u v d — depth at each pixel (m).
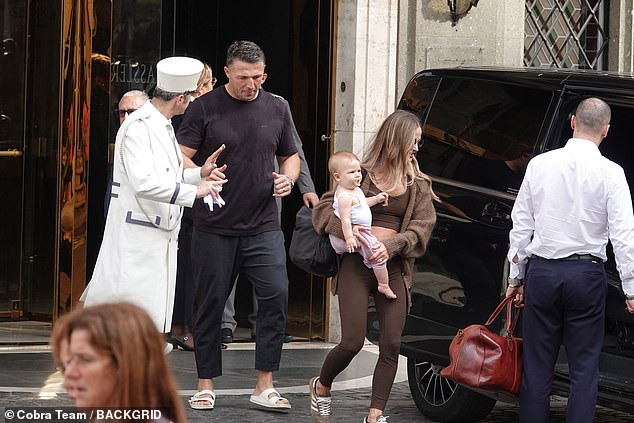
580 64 19.89
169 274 12.02
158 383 4.90
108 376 4.85
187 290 16.47
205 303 12.92
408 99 13.66
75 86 16.88
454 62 18.05
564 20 19.70
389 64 17.67
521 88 12.44
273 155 13.02
